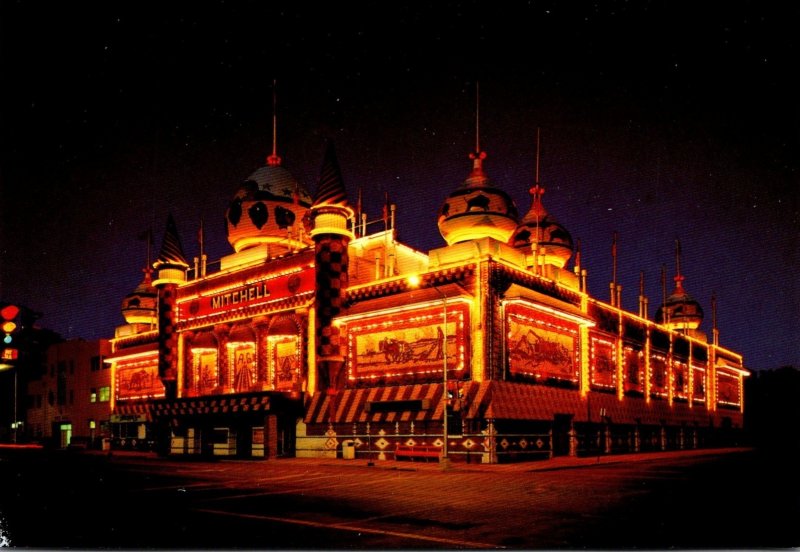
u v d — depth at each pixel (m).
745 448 60.81
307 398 42.78
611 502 18.27
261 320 46.91
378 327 40.22
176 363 53.31
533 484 23.48
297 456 42.97
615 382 47.69
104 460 43.53
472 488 22.25
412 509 17.02
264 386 46.06
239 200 50.84
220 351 49.72
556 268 43.25
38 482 25.97
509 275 37.72
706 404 63.62
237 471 31.70
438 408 35.97
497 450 34.66
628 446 48.28
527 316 38.66
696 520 14.95
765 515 15.77
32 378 77.12
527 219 48.94
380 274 45.16
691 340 61.75
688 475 27.27
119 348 63.34
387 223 46.44
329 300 41.88
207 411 45.88
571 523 14.57
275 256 48.28
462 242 38.88
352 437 40.38
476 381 35.28
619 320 49.19
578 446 42.00
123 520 15.41
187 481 26.03
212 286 51.28
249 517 15.73
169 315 53.75
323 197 42.28
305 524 14.62
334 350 41.47
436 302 35.94
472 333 36.03
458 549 11.69
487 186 41.62
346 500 19.05
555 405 39.56
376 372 39.84
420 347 37.94
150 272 66.31
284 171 52.16
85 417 69.19
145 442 59.66
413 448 36.94
